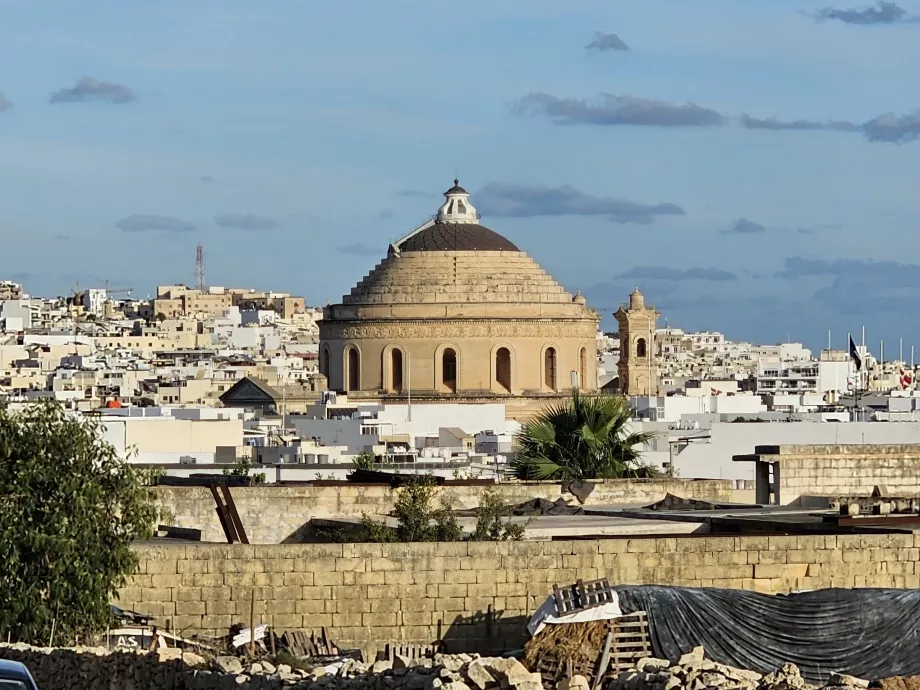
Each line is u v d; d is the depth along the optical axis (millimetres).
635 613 83688
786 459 132625
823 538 93250
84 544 90562
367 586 89562
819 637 84688
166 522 114375
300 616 89438
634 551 91125
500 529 105250
